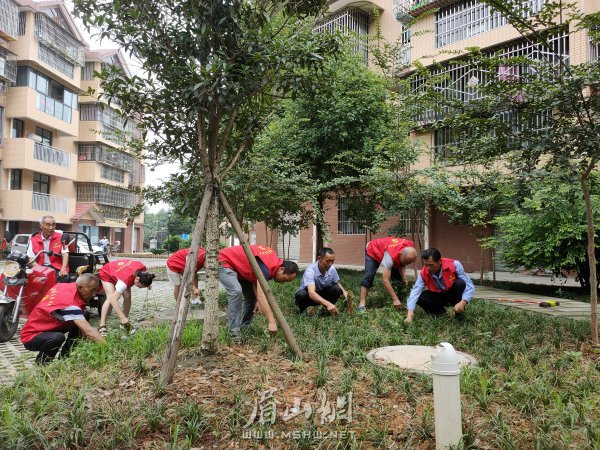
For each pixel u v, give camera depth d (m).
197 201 6.09
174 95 4.16
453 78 16.34
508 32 15.07
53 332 4.75
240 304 5.35
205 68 3.62
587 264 9.99
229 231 9.38
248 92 4.21
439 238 18.33
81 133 30.22
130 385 3.84
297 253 23.45
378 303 7.76
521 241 10.24
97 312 8.55
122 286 6.09
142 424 3.10
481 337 5.31
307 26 4.73
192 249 3.98
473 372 3.83
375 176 8.63
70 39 26.47
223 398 3.45
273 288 9.64
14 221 24.84
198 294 8.30
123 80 4.15
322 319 6.24
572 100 4.56
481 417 3.16
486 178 6.51
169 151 4.95
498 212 13.05
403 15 17.83
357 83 11.27
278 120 11.31
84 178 30.52
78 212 29.78
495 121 5.02
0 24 21.67
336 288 6.95
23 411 3.30
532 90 4.72
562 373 3.99
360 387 3.69
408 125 10.04
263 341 4.98
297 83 4.24
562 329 5.59
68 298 4.81
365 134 11.23
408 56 17.84
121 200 33.91
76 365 4.38
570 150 4.73
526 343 4.89
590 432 2.88
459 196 8.16
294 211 10.55
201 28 3.81
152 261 27.36
